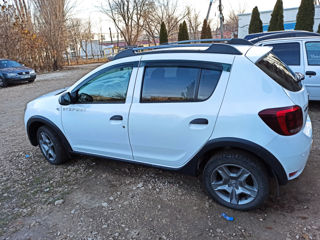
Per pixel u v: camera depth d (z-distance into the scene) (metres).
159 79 2.60
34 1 20.62
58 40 22.08
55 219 2.52
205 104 2.34
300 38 5.07
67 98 3.13
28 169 3.62
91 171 3.44
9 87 12.65
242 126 2.17
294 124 2.11
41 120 3.47
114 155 3.06
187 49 2.54
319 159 3.26
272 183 2.82
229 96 2.25
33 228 2.41
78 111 3.12
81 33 39.41
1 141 4.85
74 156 3.96
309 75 4.92
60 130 3.37
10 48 17.95
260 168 2.23
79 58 38.25
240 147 2.20
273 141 2.10
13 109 7.65
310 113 5.13
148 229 2.29
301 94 2.41
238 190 2.39
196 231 2.23
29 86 12.33
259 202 2.30
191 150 2.48
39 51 21.00
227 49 2.35
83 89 3.10
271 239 2.08
